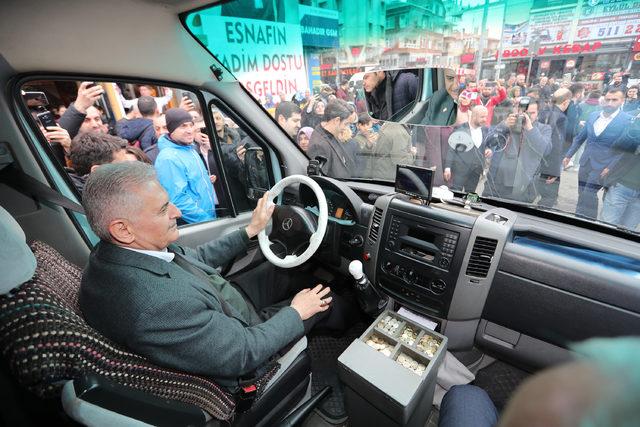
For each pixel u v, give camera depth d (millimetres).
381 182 2039
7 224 722
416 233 1433
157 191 944
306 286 1986
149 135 2500
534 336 1294
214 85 1880
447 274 1338
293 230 1670
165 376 857
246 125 2102
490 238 1257
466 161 3057
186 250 1455
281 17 3832
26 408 670
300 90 4227
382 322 1374
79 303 922
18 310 686
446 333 1457
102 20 1389
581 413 225
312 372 1790
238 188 2260
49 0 1249
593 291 1124
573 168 2957
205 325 927
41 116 1597
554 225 1372
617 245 1200
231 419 1034
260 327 1114
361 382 1142
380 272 1552
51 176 1464
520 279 1251
